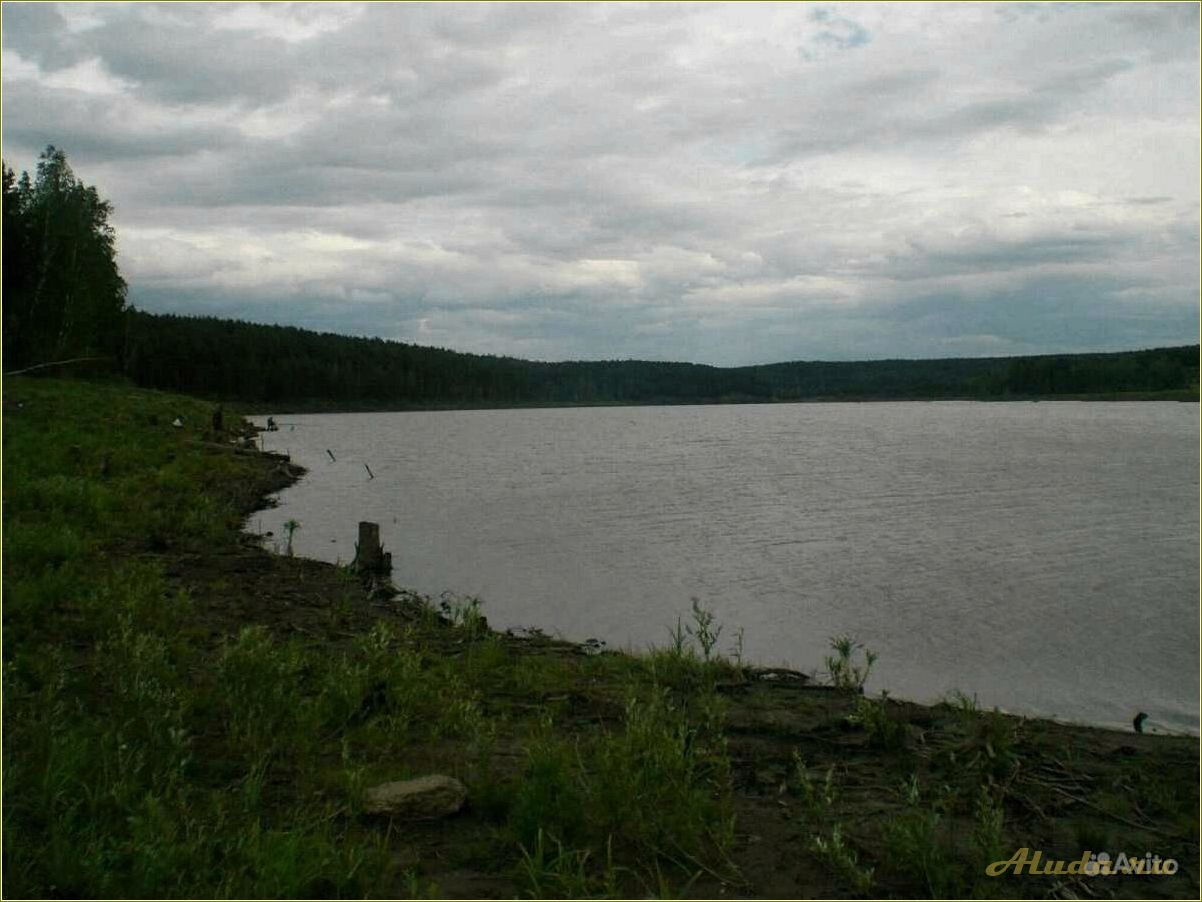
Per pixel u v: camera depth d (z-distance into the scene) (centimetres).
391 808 479
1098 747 682
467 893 403
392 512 2220
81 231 4828
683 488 2848
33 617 783
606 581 1420
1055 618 1188
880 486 2908
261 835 435
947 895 423
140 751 497
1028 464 3741
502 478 3183
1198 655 1011
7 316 3712
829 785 535
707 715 683
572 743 610
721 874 437
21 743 506
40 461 1831
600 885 412
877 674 950
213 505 1802
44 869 386
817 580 1436
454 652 891
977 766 590
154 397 4959
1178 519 2125
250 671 675
